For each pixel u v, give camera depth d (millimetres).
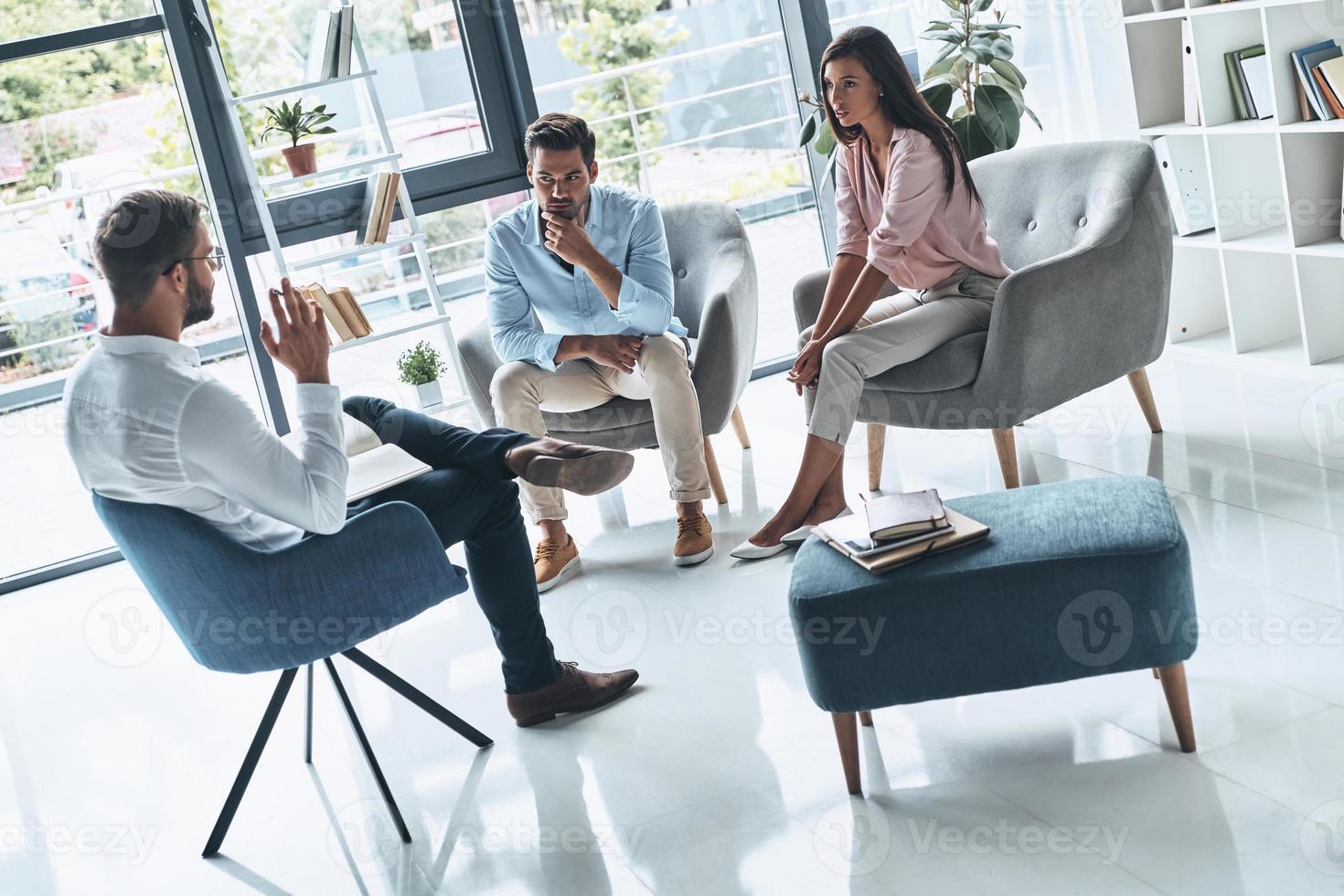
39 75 3557
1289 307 3430
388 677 2170
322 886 1900
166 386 1727
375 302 4062
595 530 3219
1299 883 1507
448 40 3732
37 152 3629
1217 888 1530
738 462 3490
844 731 1857
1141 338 2814
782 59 4258
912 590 1771
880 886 1662
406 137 3750
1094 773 1814
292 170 3461
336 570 1882
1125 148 2805
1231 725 1858
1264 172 3330
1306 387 3131
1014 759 1892
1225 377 3322
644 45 4059
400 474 2141
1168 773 1777
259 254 3631
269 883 1936
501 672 2459
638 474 3617
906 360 2748
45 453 4188
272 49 3656
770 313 4625
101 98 3617
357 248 3475
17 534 3928
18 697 2869
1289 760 1749
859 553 1837
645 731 2191
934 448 3268
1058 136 3803
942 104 3492
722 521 3088
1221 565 2338
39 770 2494
